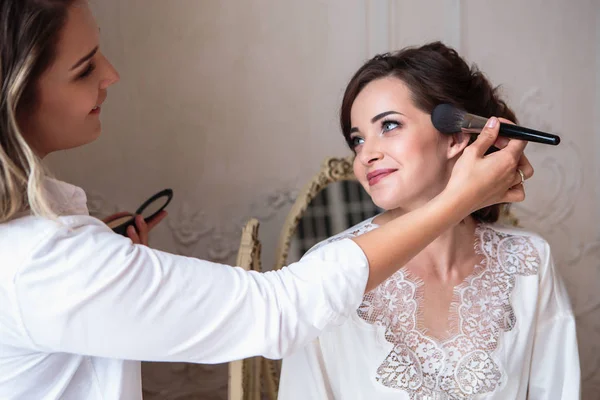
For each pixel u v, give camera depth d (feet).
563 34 7.10
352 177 5.61
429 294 3.55
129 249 2.26
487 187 2.62
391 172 3.35
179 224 6.22
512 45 6.96
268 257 6.47
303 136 6.43
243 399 4.47
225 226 6.34
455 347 3.48
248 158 6.33
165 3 5.94
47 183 2.35
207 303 2.25
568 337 3.76
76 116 2.40
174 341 2.25
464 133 3.36
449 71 3.40
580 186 7.38
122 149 6.00
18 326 2.20
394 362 3.41
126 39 5.89
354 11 6.40
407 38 6.59
